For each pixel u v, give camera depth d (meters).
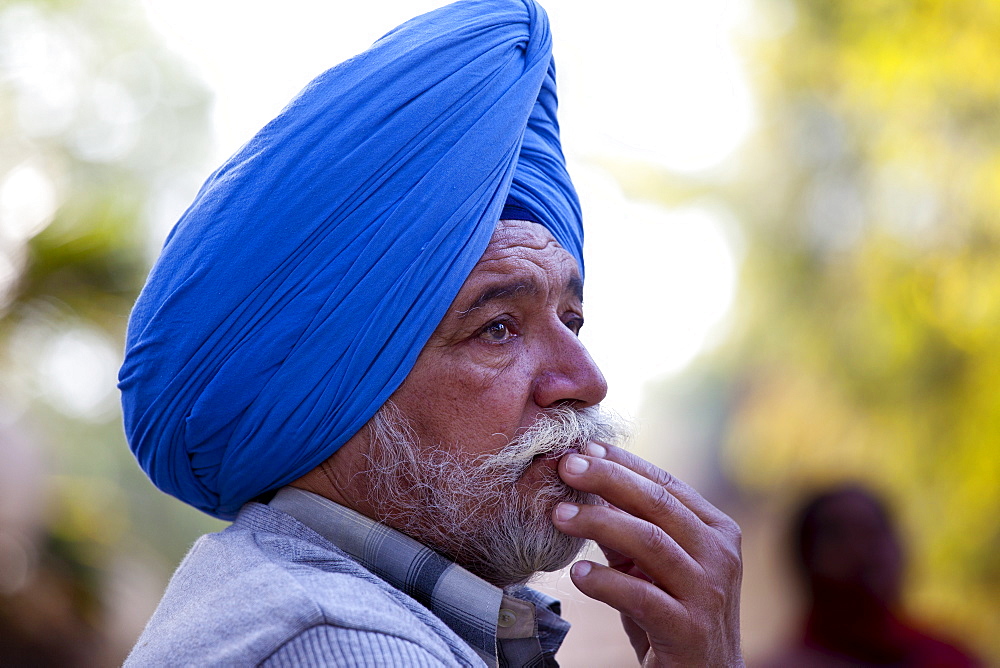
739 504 32.78
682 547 3.87
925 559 20.34
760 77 27.25
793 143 26.48
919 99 22.86
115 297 11.16
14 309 10.73
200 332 3.64
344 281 3.62
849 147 24.75
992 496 20.56
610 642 21.97
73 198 12.09
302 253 3.62
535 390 3.96
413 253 3.69
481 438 3.85
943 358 21.81
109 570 11.11
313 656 2.93
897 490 20.58
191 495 4.15
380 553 3.74
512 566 3.91
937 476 21.28
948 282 21.92
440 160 3.77
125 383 3.91
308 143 3.69
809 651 7.99
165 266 3.81
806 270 25.86
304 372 3.62
